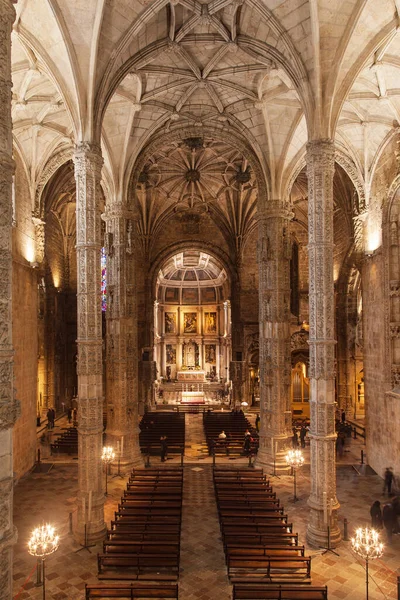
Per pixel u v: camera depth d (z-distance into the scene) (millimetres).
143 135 25484
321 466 16422
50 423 35438
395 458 22031
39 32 16281
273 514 16953
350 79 16938
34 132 24328
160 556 13727
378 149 23906
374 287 24547
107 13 16062
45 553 12305
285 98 22844
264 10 16531
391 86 20141
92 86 16797
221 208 44594
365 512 19219
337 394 40375
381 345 23578
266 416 25875
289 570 14391
